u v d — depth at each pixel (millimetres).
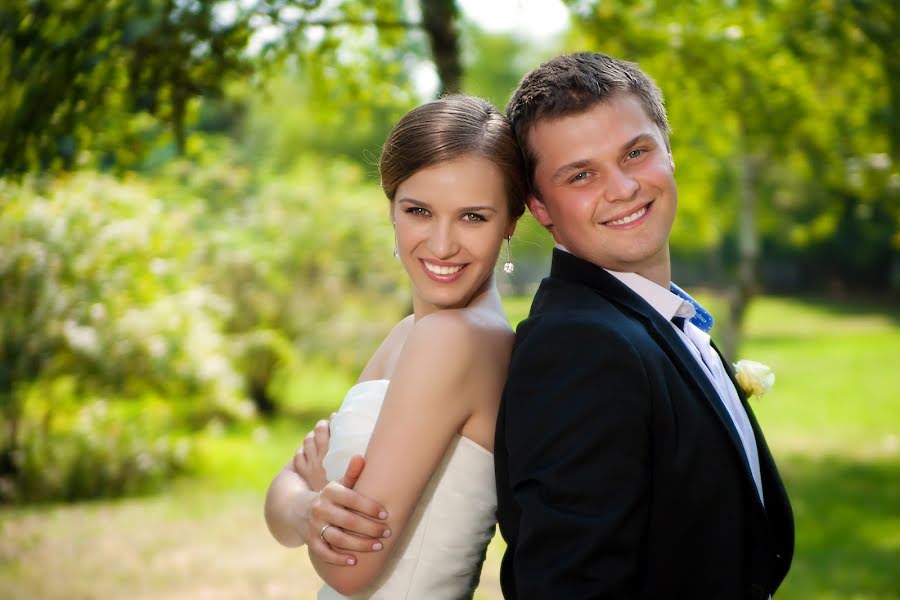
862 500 9305
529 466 1947
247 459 11797
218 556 7477
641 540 1909
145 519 8734
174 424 12555
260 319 14414
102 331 9688
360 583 2193
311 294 14750
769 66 6910
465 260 2312
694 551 1977
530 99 2297
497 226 2326
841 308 34281
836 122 8102
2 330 9312
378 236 15078
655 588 1959
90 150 4777
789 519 2295
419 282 2357
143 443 10594
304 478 2574
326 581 2242
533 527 1879
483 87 37781
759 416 14625
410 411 2203
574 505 1866
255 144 31906
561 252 2311
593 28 6766
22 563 7207
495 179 2299
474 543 2352
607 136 2188
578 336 1984
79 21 4137
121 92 4566
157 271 10273
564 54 2363
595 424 1905
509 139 2336
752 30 6613
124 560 7340
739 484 2029
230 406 11664
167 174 14594
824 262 37938
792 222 27203
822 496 9508
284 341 14438
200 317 11039
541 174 2283
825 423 13883
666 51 6840
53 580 6762
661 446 1958
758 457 2375
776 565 2273
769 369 2482
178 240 11242
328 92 6879
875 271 37531
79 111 4359
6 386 9367
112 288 9844
